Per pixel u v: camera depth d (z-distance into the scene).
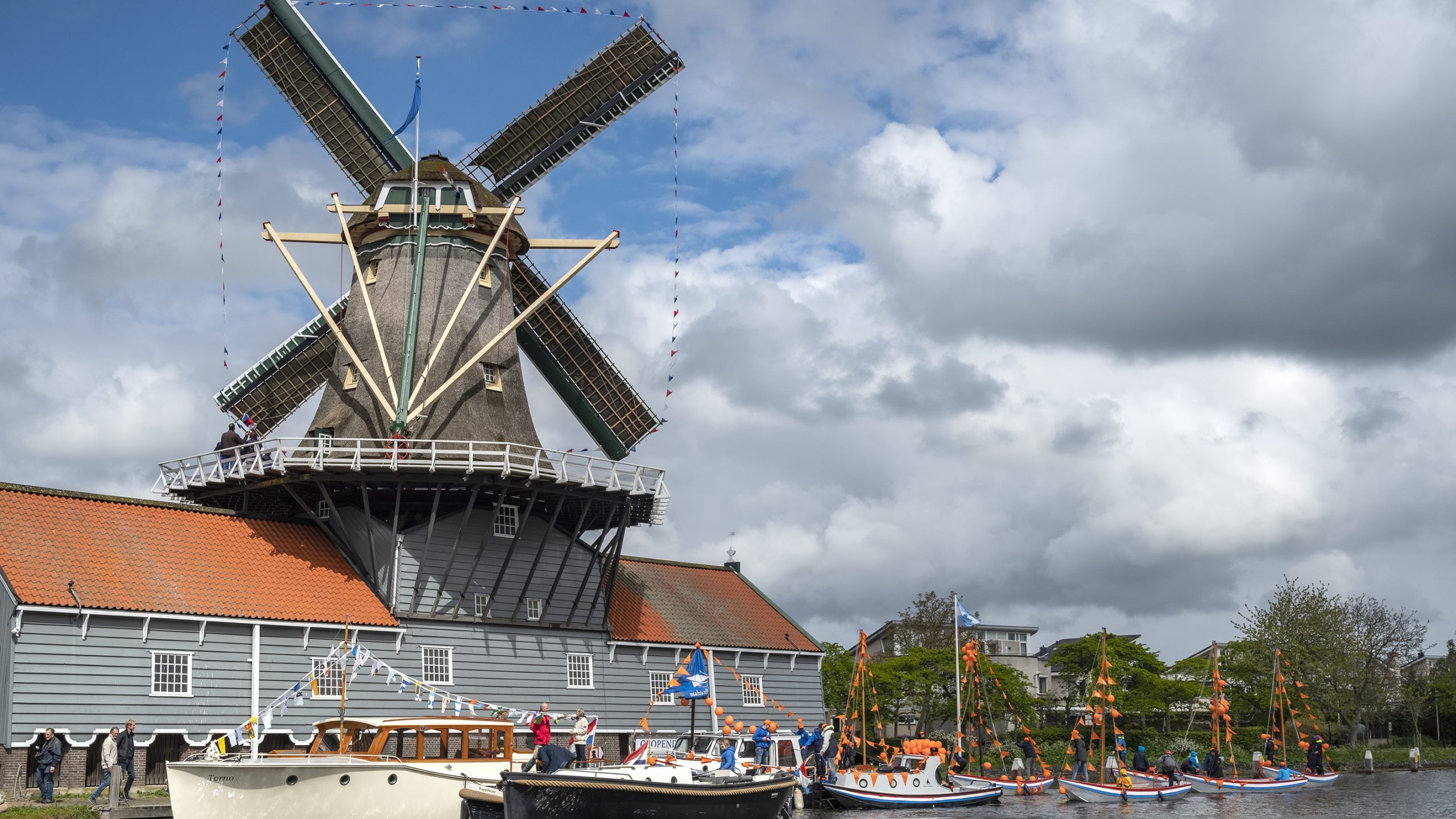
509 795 29.58
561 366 55.72
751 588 61.72
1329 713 92.62
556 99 55.03
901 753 51.06
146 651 38.50
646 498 51.66
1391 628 96.06
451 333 49.38
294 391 54.50
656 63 55.53
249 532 44.84
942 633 96.12
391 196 50.56
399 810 30.66
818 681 59.47
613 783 30.70
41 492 40.97
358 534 46.56
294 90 54.22
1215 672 66.00
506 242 51.81
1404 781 67.12
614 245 50.97
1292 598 93.19
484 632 46.75
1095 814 46.38
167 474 47.16
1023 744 60.06
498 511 47.09
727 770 35.88
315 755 32.09
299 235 49.12
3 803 33.00
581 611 50.22
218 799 29.22
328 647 42.38
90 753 37.41
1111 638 90.88
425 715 44.16
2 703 35.97
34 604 36.28
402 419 45.62
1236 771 67.75
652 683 52.34
